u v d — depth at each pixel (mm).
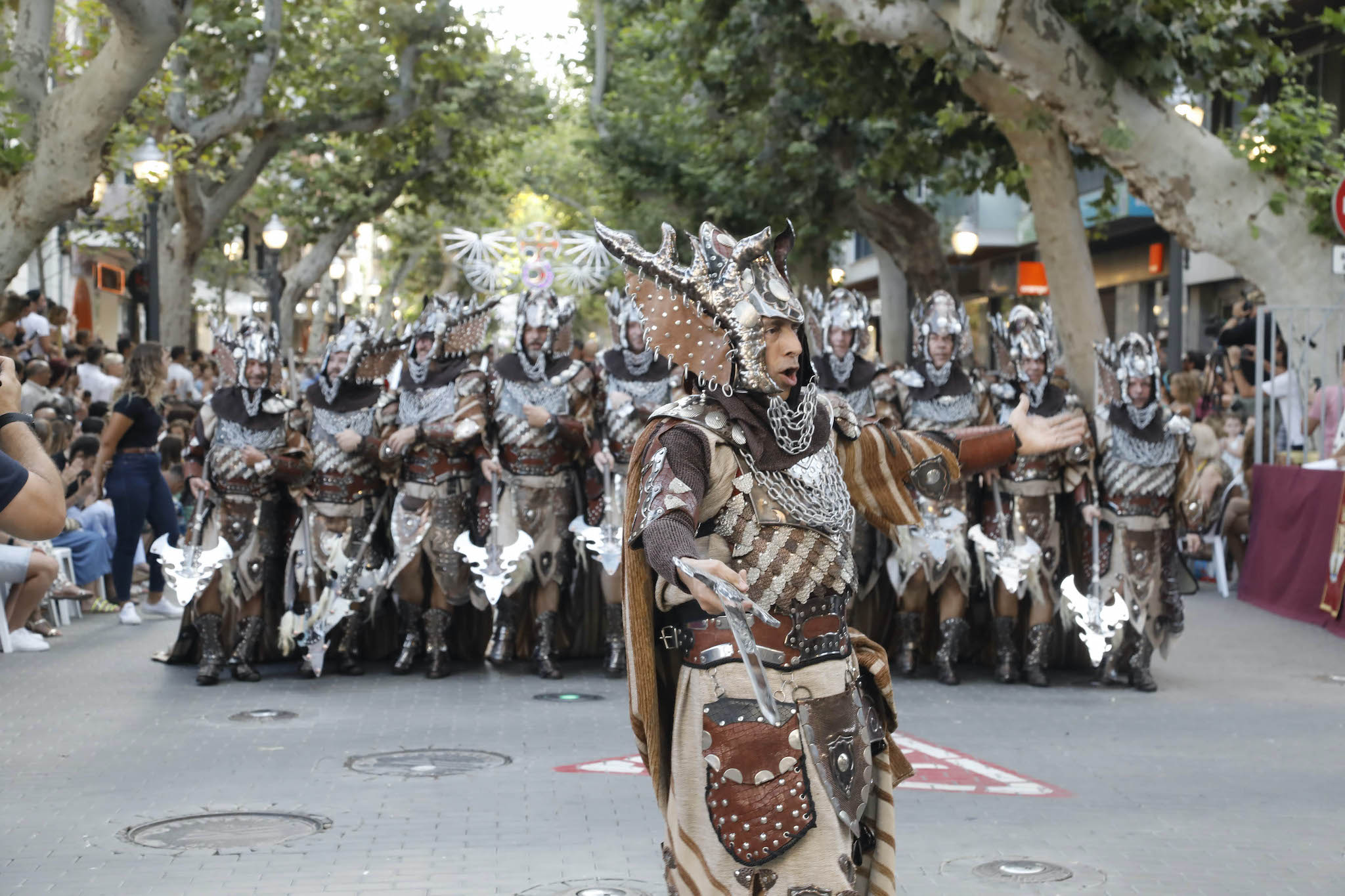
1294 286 14281
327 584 9508
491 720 8219
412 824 5988
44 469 3533
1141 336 9438
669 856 3547
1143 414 9438
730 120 22969
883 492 3893
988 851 5656
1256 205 14289
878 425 3914
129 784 6648
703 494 3436
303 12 24297
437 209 42500
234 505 9289
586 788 6625
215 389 9414
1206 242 14414
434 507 9586
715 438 3463
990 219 30953
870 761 3549
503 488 9672
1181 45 14391
